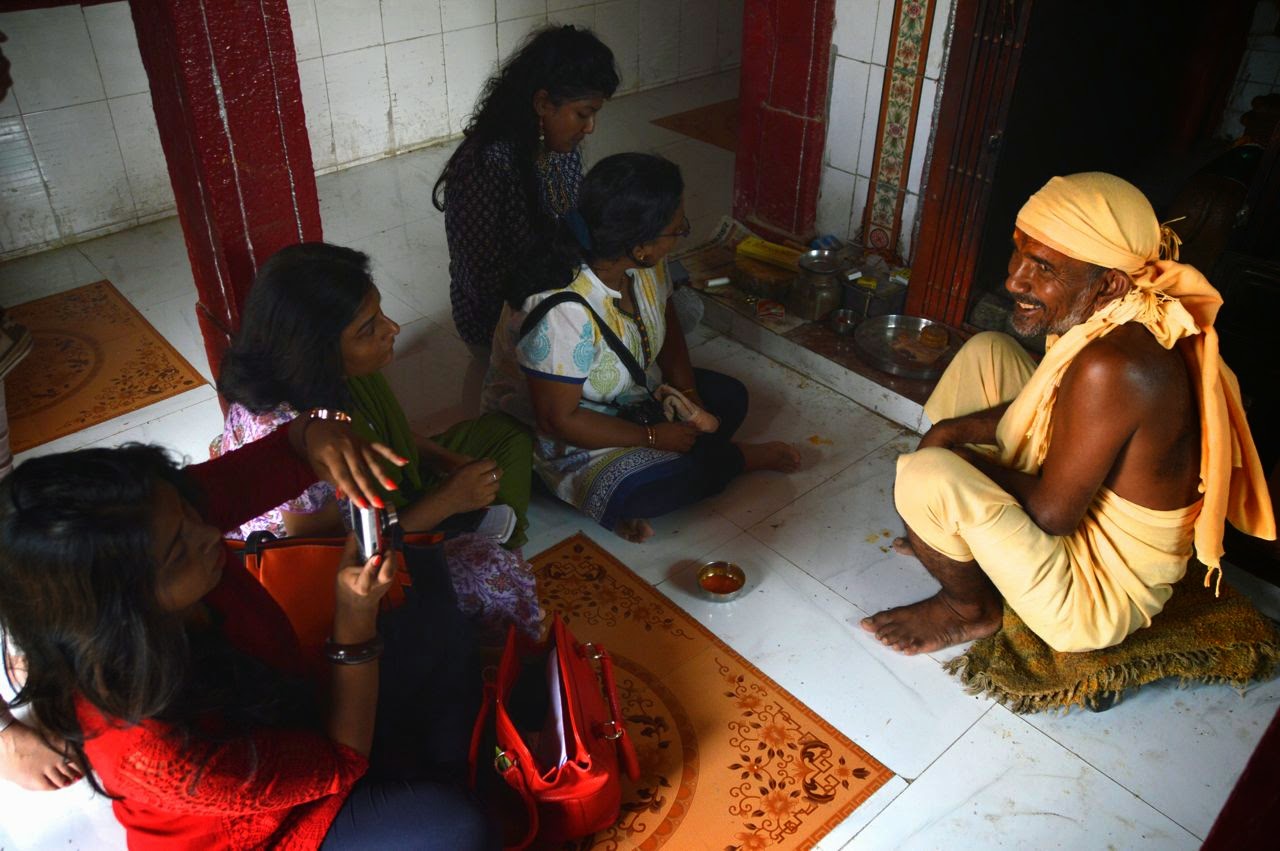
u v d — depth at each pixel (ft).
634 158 8.38
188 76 8.71
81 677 4.42
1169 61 15.05
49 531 4.12
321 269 6.64
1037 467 8.18
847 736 8.12
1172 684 8.59
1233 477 7.82
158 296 14.37
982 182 11.25
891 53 11.95
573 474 9.92
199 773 4.85
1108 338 7.13
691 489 9.96
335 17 16.93
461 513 8.45
